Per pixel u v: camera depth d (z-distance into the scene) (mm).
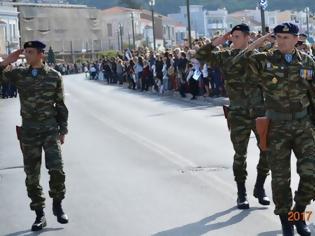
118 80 49250
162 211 8164
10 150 15219
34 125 7465
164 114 21938
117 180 10445
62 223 7832
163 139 15406
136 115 22484
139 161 12297
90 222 7867
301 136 6391
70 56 111562
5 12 95438
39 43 7473
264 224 7199
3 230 7777
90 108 27438
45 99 7453
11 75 7539
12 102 35188
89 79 66875
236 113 7863
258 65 6492
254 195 8141
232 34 7781
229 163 11391
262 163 7922
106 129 18562
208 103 25031
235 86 7820
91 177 10852
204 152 12852
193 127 17438
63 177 7625
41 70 7500
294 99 6359
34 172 7582
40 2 120312
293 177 9336
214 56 7859
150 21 134125
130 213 8180
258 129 6539
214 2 183875
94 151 14086
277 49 6492
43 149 7566
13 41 96000
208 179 10008
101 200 9023
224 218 7582
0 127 21406
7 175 11680
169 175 10594
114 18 126688
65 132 7621
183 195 8977
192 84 26891
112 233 7316
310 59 6434
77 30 113625
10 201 9445
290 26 6324
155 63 33094
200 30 140625
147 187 9719
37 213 7723
